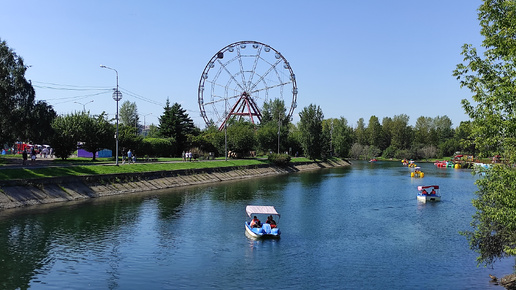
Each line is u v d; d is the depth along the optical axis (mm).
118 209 53344
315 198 70875
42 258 32562
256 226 43156
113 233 41094
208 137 138500
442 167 172250
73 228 42188
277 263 33219
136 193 68812
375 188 87750
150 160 98312
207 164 102562
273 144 161750
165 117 133750
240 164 115312
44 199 54375
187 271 30719
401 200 70125
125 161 89125
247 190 79500
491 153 21984
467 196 76062
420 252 37094
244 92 147375
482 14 21547
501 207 22922
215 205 59812
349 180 106062
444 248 38438
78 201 57594
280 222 49750
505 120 20156
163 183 78875
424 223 50312
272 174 122375
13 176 54062
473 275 30812
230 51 143625
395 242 40656
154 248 36531
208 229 44375
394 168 162625
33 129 66500
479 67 21641
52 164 71000
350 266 32719
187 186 82875
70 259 32625
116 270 30453
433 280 29625
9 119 62656
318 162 168625
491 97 20094
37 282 27547
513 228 21328
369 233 44438
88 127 86438
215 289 27219
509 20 20203
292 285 28281
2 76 62156
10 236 38406
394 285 28547
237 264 32750
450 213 57625
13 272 29234
